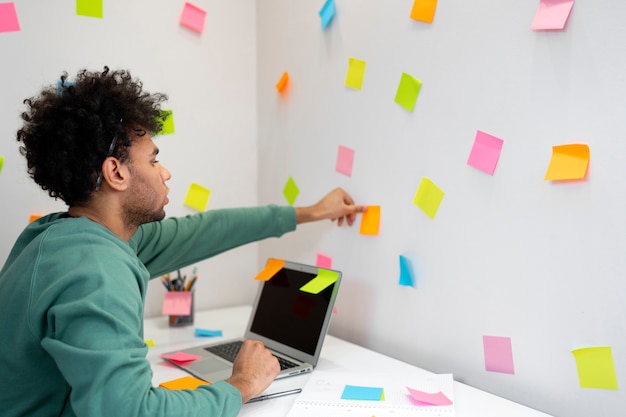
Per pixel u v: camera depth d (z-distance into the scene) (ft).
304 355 4.09
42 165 3.02
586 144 3.05
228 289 5.93
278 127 5.62
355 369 3.98
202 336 4.85
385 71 4.29
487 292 3.64
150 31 5.23
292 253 5.52
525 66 3.32
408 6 4.04
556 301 3.26
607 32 2.92
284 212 4.67
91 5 4.91
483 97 3.57
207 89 5.60
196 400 2.85
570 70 3.10
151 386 2.73
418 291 4.14
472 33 3.60
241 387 3.15
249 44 5.85
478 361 3.72
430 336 4.06
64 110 2.90
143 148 3.16
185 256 4.34
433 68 3.89
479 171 3.63
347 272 4.81
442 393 3.45
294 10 5.25
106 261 2.77
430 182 3.98
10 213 4.71
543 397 3.36
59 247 2.83
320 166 5.06
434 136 3.92
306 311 4.25
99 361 2.50
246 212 4.60
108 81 3.08
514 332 3.50
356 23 4.53
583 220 3.10
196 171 5.60
